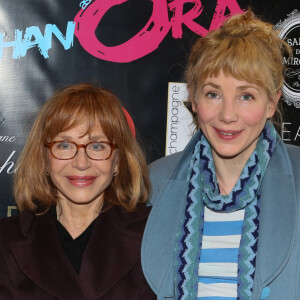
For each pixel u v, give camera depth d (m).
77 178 1.45
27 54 1.99
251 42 1.37
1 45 1.98
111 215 1.55
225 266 1.48
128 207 1.56
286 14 2.09
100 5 2.01
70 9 2.00
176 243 1.54
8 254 1.47
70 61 2.01
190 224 1.53
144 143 2.05
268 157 1.48
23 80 1.99
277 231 1.42
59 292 1.44
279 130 2.04
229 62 1.35
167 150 2.06
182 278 1.50
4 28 1.97
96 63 2.02
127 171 1.56
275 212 1.44
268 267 1.40
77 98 1.45
